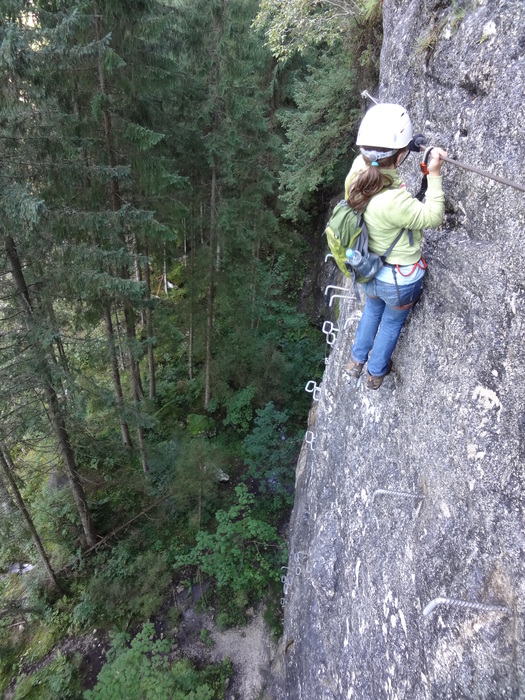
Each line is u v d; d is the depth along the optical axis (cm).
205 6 936
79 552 1019
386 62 424
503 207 237
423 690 283
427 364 313
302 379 1423
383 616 361
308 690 558
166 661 812
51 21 616
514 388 226
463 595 251
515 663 205
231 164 1077
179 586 980
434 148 227
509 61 235
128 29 741
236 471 1215
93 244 764
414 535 320
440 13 314
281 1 776
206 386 1344
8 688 860
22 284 702
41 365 705
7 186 567
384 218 238
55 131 638
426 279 311
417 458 330
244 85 1073
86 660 873
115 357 943
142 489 1120
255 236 1302
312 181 1009
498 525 229
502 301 234
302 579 683
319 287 1661
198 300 1246
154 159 810
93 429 1066
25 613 955
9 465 845
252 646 882
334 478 587
